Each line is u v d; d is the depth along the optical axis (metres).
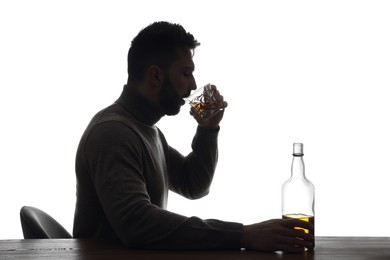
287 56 3.71
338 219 3.74
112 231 1.58
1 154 3.64
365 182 3.72
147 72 1.65
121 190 1.38
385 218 3.72
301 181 1.30
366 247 1.32
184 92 1.68
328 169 3.75
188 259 1.19
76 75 3.66
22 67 3.62
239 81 3.75
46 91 3.65
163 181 1.67
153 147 1.66
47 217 1.75
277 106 3.75
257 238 1.27
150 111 1.67
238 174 3.81
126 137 1.48
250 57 3.72
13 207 3.65
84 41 3.64
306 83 3.72
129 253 1.26
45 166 3.68
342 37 3.66
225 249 1.29
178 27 1.67
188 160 1.95
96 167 1.44
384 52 3.63
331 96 3.71
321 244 1.36
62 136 3.68
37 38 3.62
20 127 3.65
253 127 3.78
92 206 1.58
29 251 1.27
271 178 3.79
